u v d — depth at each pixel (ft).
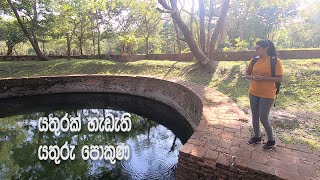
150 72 50.19
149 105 39.63
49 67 56.90
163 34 121.60
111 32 96.07
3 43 154.92
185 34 41.81
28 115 36.06
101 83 45.29
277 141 13.89
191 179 12.18
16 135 28.81
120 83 44.11
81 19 79.20
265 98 12.10
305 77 29.32
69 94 45.60
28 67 57.00
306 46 140.15
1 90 41.63
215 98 24.30
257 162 11.37
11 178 19.15
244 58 54.75
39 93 44.45
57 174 19.69
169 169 19.56
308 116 18.81
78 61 61.31
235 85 32.58
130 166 20.52
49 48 158.81
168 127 30.78
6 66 56.70
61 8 72.79
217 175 11.51
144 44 135.13
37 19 69.97
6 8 69.62
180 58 66.23
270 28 99.60
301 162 11.45
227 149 12.69
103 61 60.18
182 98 31.12
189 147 12.87
